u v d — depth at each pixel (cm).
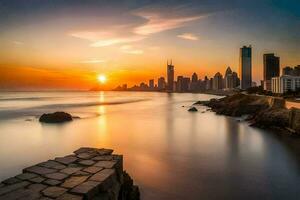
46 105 9931
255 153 2450
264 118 4253
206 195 1480
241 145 2806
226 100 9112
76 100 14488
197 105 10088
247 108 6134
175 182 1673
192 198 1437
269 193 1514
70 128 4016
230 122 4841
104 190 943
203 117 5769
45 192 862
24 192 862
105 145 2773
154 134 3481
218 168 1973
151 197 1447
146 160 2180
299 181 1702
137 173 1847
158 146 2727
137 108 8612
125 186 1298
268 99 6706
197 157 2284
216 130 3856
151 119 5347
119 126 4269
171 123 4691
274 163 2116
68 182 939
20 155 2327
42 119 4806
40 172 1035
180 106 9644
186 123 4700
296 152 2492
